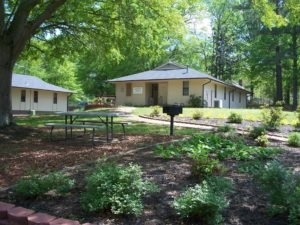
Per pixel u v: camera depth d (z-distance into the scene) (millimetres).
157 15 14234
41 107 35406
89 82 48531
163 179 5516
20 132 11594
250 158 7105
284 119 15383
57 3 12102
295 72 36781
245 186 5203
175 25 15078
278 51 36125
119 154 7660
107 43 15633
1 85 12031
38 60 19000
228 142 8102
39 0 12133
